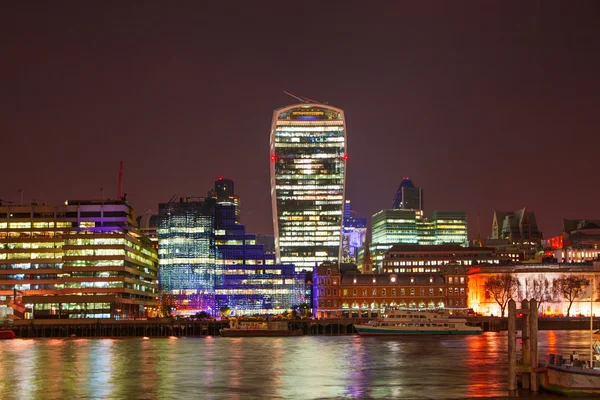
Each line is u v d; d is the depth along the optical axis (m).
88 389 134.00
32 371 161.75
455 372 154.25
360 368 164.12
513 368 117.81
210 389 133.12
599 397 111.50
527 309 119.38
